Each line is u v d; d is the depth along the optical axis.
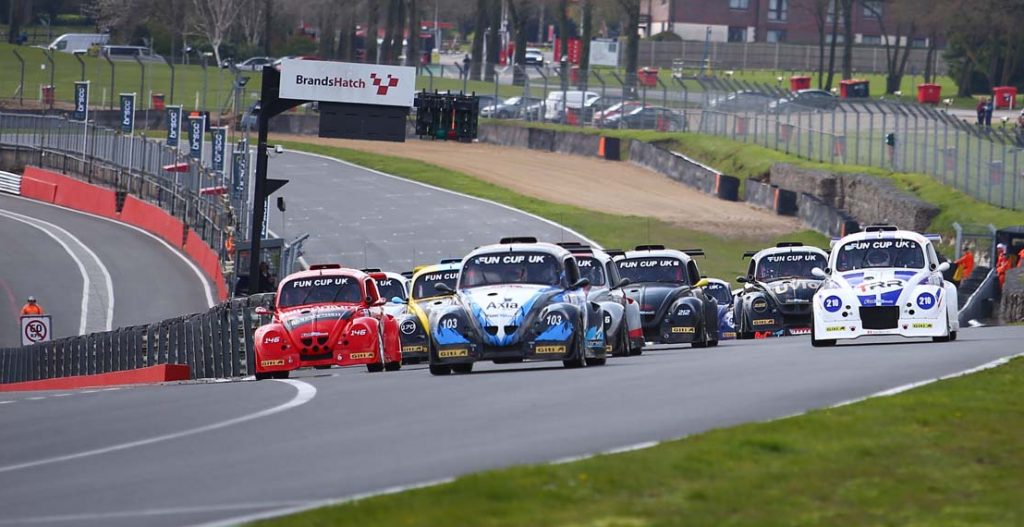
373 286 96.81
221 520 33.16
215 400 65.75
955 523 30.03
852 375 60.31
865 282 85.31
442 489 33.78
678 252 110.88
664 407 50.50
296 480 38.47
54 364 148.75
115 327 184.62
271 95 157.00
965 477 35.22
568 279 77.56
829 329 84.69
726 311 126.06
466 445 43.16
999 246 168.88
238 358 104.44
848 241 89.12
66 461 46.25
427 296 108.44
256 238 150.38
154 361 124.94
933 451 38.78
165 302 198.50
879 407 46.91
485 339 73.81
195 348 115.38
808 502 32.19
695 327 104.31
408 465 39.91
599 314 77.81
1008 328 107.25
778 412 48.00
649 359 81.81
